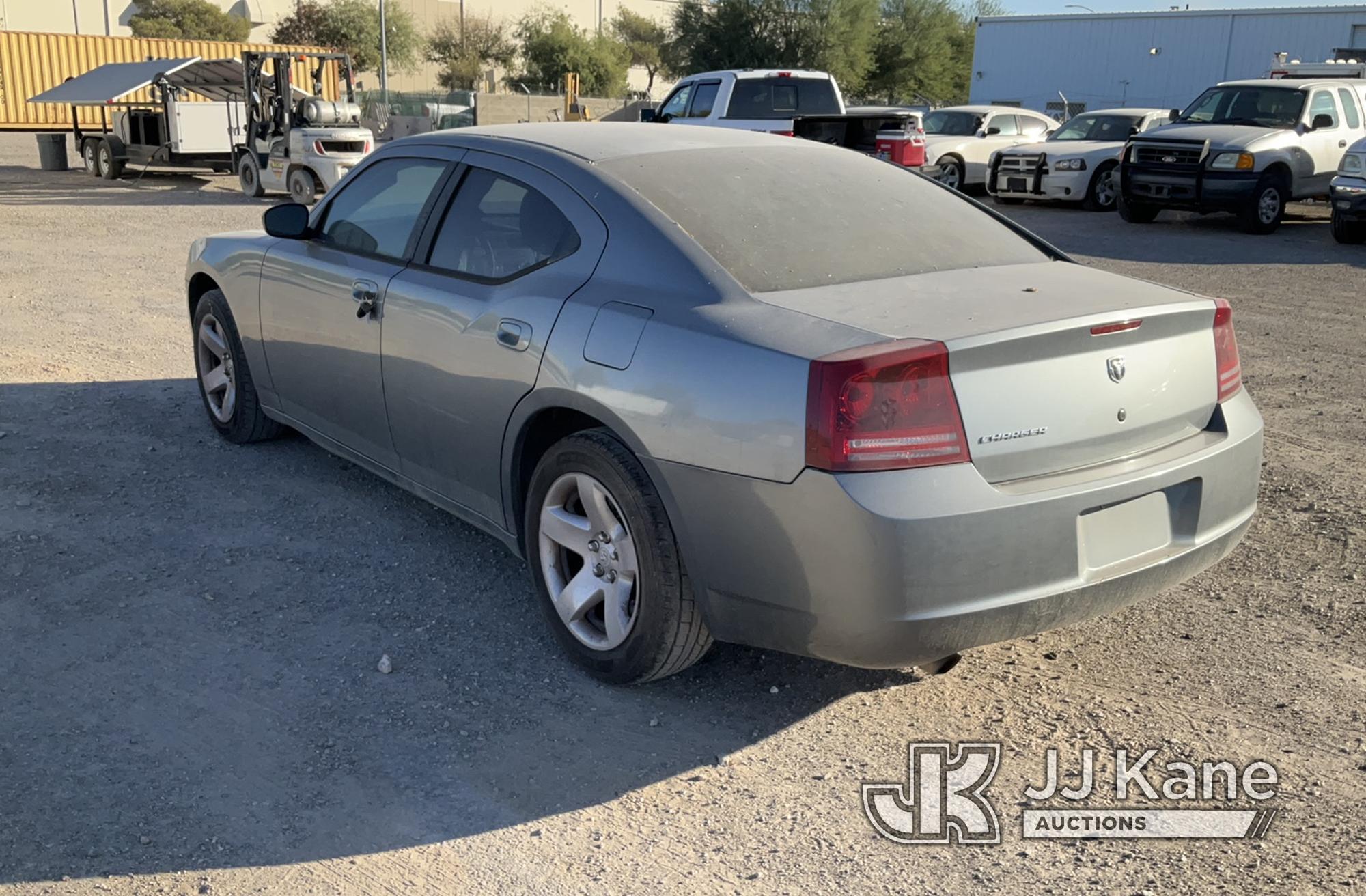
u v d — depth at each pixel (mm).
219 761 3039
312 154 18062
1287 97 16266
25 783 2912
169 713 3254
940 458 2762
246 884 2586
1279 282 11391
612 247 3422
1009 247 3787
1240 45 36219
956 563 2756
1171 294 3342
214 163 22359
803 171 3920
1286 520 4840
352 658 3580
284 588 4039
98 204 17688
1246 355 8008
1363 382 7262
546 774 3023
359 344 4262
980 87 42000
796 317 2994
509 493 3713
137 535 4453
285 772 3002
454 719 3264
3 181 21469
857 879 2637
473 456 3811
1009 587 2838
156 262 11414
